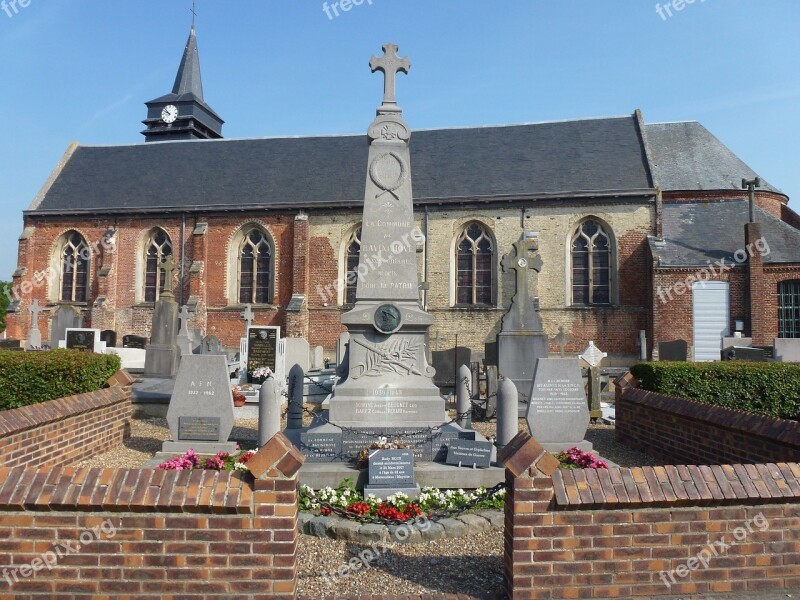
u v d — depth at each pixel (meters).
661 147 31.25
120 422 11.09
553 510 4.69
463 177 28.55
